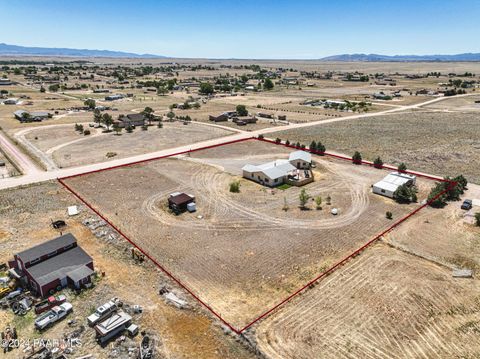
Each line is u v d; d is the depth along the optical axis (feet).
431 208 170.60
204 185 200.03
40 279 108.88
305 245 138.21
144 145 285.43
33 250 119.03
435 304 106.11
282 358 87.61
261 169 207.10
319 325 97.91
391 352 89.20
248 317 101.09
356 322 99.04
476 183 203.31
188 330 96.48
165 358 87.71
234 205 174.09
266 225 154.10
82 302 107.04
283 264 125.90
